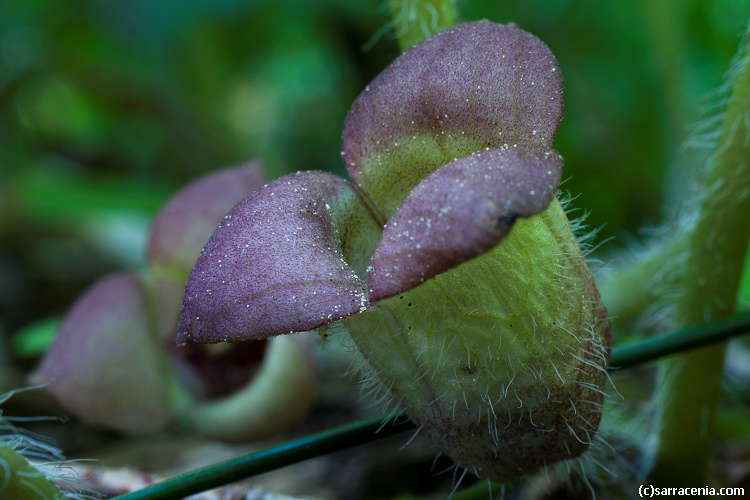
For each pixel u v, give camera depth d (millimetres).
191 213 103
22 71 231
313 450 84
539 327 79
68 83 240
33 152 252
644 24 156
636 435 104
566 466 88
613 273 110
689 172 153
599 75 177
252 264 74
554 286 79
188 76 210
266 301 73
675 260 102
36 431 131
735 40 164
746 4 141
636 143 171
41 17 214
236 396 104
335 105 235
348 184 81
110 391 104
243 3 173
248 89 270
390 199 82
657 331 117
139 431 105
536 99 77
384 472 109
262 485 110
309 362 102
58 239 221
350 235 81
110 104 242
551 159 73
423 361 79
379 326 79
